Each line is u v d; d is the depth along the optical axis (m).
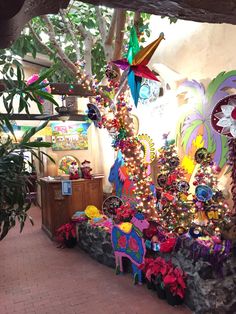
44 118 6.02
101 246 4.62
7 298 3.61
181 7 1.11
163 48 4.86
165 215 3.76
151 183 4.11
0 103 6.82
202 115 3.93
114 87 4.07
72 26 5.87
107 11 5.76
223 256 2.95
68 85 5.46
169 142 4.21
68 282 3.99
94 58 6.44
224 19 1.23
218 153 3.67
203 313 2.96
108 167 6.64
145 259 3.66
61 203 5.89
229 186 3.56
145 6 1.11
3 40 1.10
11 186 1.63
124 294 3.59
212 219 3.28
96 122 4.11
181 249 3.32
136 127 5.43
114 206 4.91
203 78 4.07
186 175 4.13
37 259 4.90
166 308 3.22
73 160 7.66
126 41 5.05
